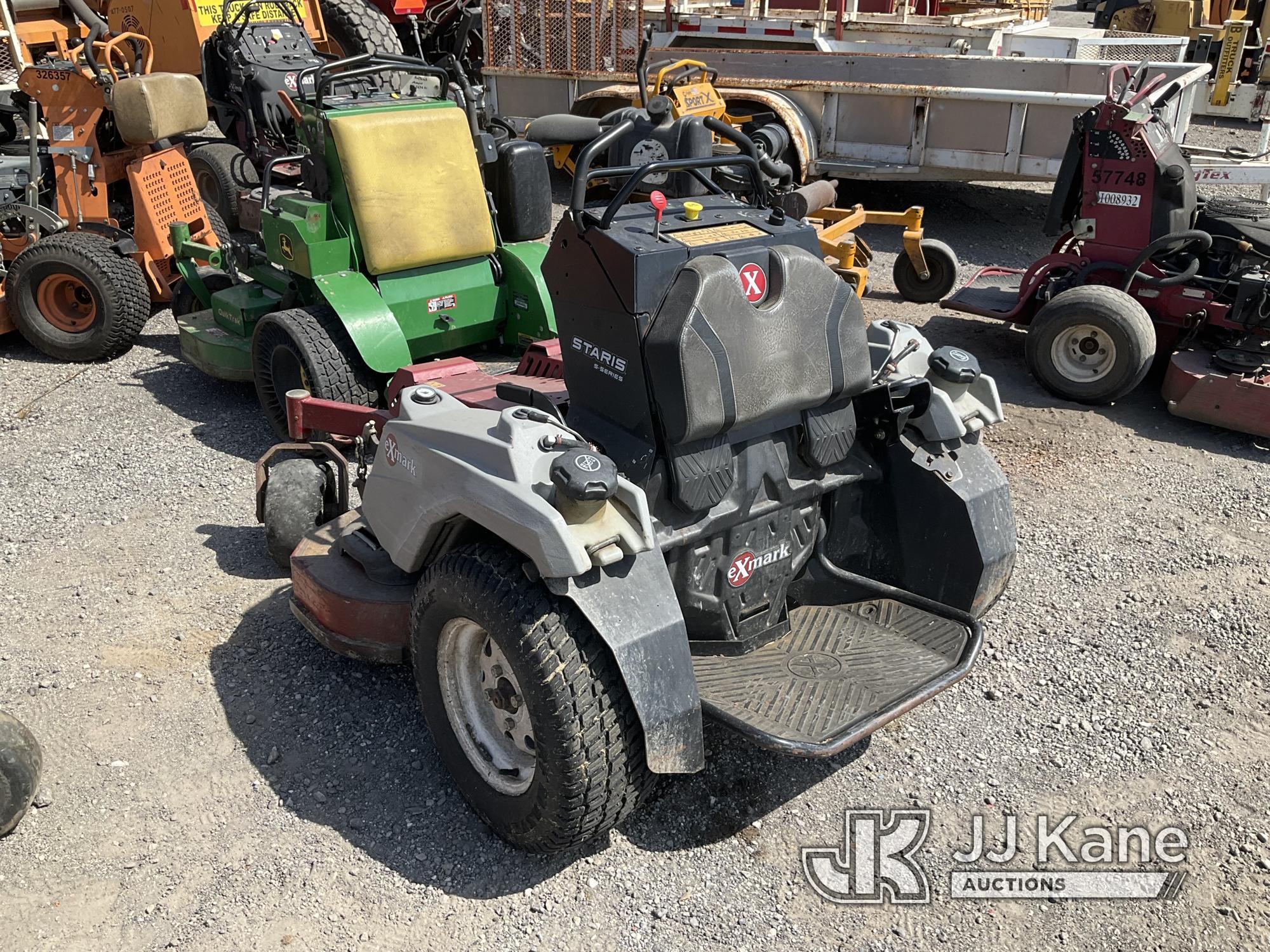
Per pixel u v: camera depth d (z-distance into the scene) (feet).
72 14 31.83
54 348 22.44
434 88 20.13
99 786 10.79
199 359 20.35
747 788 11.00
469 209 18.37
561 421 9.90
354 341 16.90
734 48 37.42
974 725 12.01
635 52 34.37
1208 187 35.42
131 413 20.13
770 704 10.12
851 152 32.14
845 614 12.00
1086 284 21.81
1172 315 21.36
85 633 13.29
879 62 31.58
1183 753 11.60
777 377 9.93
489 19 36.55
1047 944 9.24
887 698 10.25
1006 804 10.85
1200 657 13.30
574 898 9.61
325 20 36.78
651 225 10.27
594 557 8.68
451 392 13.23
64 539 15.55
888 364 12.09
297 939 9.11
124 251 22.18
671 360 9.32
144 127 22.31
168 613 13.74
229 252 20.75
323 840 10.17
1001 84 30.66
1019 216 35.55
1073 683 12.77
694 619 10.80
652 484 9.86
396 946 9.07
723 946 9.16
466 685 10.27
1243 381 19.38
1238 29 44.73
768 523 10.95
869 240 32.94
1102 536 16.31
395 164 17.47
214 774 10.96
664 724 8.91
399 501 10.23
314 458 14.97
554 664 8.70
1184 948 9.23
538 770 9.09
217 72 32.40
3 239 24.09
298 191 18.93
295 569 12.30
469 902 9.53
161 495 16.88
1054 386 21.58
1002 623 13.94
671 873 9.92
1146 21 52.80
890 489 12.03
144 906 9.41
